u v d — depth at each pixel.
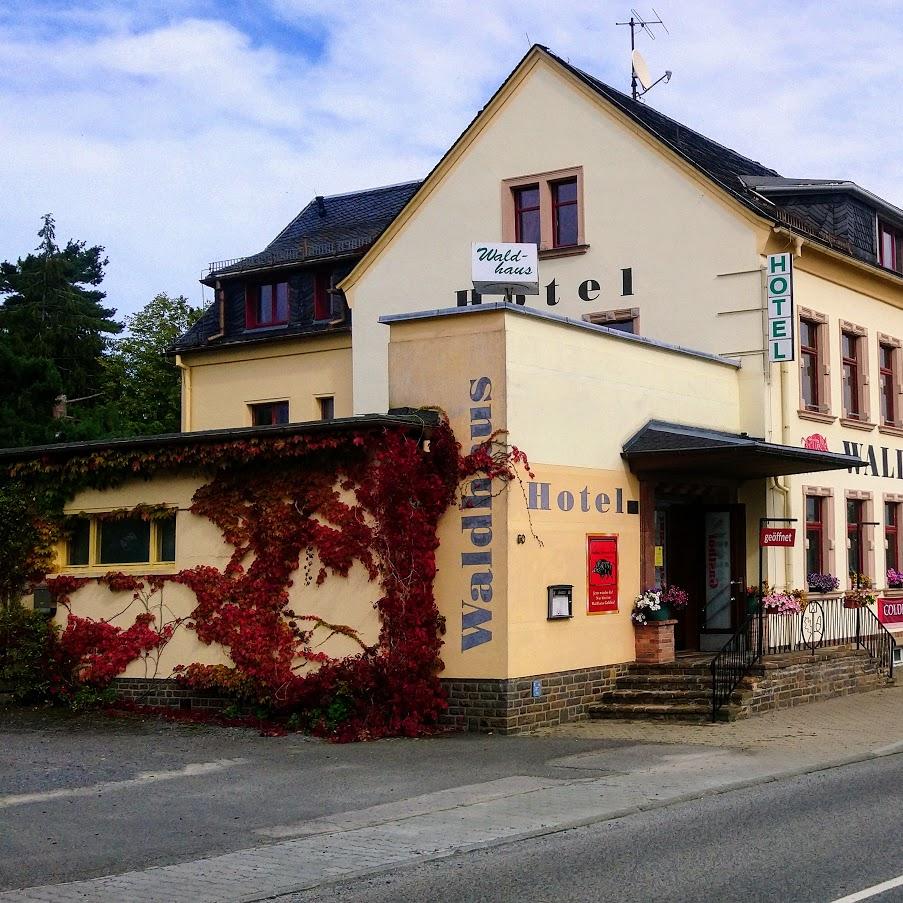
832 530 24.89
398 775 13.88
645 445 19.72
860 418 26.23
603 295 24.16
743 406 22.67
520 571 17.28
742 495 22.72
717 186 23.03
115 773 14.12
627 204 24.03
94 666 19.00
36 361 36.22
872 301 27.02
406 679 16.88
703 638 22.39
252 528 18.02
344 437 17.20
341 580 17.38
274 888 9.02
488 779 13.52
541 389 18.00
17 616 19.47
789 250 23.42
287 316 30.53
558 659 17.94
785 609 21.53
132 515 19.03
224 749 15.80
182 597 18.53
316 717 17.14
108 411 43.53
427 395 17.88
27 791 13.07
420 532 17.11
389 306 26.28
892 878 8.71
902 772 13.81
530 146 25.03
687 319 23.31
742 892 8.43
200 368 31.56
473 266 21.17
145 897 8.79
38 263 58.56
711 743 15.93
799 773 13.79
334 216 34.41
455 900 8.49
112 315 62.78
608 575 19.17
